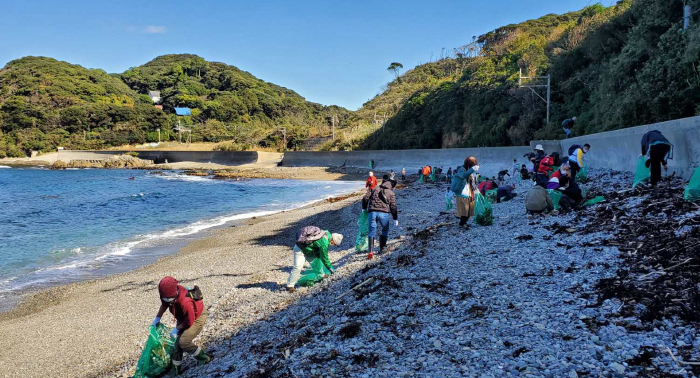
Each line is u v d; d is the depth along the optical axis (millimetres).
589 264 5613
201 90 168000
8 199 33344
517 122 40500
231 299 8203
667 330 3629
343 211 19953
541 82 38000
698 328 3543
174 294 5207
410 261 7660
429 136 56656
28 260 14031
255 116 154500
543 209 9672
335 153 61000
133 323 8289
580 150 11664
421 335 4457
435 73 118188
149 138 116188
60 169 80750
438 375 3531
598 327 3898
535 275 5707
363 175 49062
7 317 9156
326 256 8180
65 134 111688
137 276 11570
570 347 3623
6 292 10789
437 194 22406
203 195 34094
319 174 53188
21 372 6543
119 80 170125
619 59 23234
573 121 29766
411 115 63625
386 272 7316
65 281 11695
